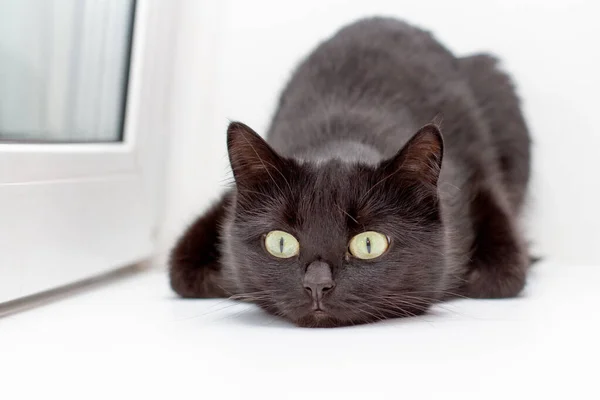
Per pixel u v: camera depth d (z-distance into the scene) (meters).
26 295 0.43
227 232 0.43
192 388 0.28
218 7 0.65
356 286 0.38
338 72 0.55
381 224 0.38
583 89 0.62
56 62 0.49
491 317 0.40
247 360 0.31
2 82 0.43
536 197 0.63
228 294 0.45
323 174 0.39
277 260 0.39
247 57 0.65
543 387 0.28
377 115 0.50
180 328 0.38
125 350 0.33
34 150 0.43
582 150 0.63
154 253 0.61
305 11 0.65
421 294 0.40
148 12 0.57
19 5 0.45
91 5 0.53
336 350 0.33
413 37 0.59
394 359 0.31
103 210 0.51
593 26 0.62
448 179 0.47
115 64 0.56
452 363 0.31
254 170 0.41
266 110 0.65
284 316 0.40
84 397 0.27
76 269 0.48
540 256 0.61
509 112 0.60
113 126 0.56
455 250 0.45
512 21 0.63
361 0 0.65
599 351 0.32
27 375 0.30
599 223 0.63
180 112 0.64
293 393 0.27
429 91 0.55
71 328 0.38
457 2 0.64
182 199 0.65
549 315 0.40
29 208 0.43
